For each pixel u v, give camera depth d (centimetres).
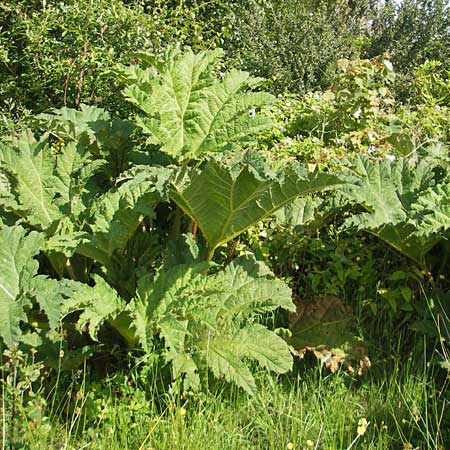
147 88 386
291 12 1034
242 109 398
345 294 382
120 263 352
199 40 714
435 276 394
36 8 668
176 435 278
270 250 395
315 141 480
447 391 324
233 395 320
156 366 314
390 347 363
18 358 283
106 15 612
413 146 446
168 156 391
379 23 1405
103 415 294
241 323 340
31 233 317
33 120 398
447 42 1365
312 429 299
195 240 379
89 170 362
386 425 306
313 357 358
